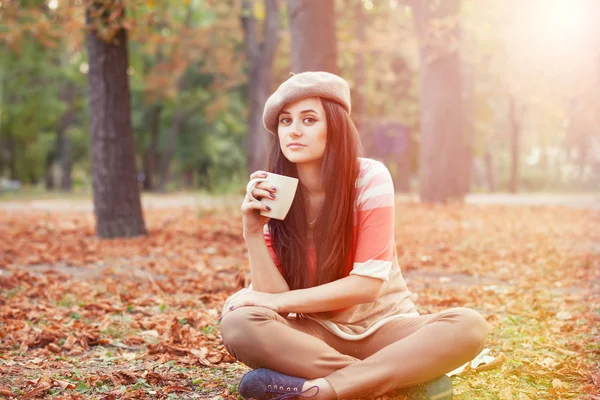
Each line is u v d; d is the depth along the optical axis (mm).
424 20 14367
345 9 22531
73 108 34656
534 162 67625
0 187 32844
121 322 4270
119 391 2838
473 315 2451
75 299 5020
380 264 2500
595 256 7148
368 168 2627
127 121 9219
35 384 2941
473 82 24203
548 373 3004
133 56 27578
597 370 3096
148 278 6008
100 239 8984
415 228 10336
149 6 8938
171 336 3803
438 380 2465
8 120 29062
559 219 12148
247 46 21609
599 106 12289
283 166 2689
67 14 9664
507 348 3486
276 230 2666
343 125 2582
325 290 2479
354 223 2572
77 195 27562
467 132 23500
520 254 7531
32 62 26172
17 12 12078
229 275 6043
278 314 2521
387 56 24172
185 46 22500
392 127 25188
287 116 2619
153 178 35750
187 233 9633
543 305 4703
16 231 10070
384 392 2441
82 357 3496
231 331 2461
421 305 4844
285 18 25375
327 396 2385
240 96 35812
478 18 14672
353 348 2617
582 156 55500
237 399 2715
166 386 2895
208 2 16719
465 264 6879
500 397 2684
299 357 2430
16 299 4867
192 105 32906
